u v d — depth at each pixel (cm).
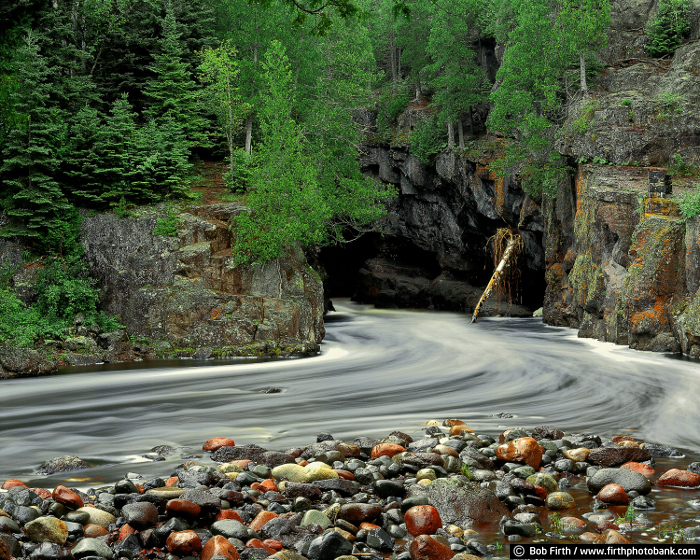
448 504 747
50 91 3125
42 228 2830
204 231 2750
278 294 2733
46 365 2231
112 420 1448
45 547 620
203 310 2602
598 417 1387
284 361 2470
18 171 2833
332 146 3838
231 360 2492
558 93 3628
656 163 2862
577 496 813
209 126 3519
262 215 2720
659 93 3241
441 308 4984
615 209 2561
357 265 6022
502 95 3459
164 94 3503
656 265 2284
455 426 1175
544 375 2008
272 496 799
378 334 3453
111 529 701
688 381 1797
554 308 3466
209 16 3872
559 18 3406
